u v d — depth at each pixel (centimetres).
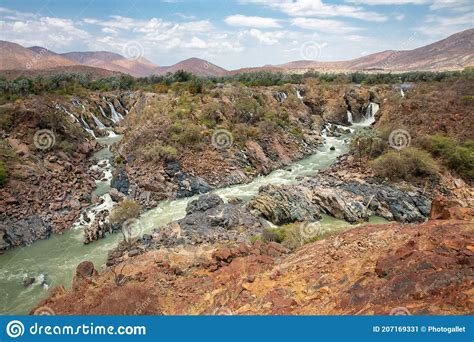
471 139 4581
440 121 5103
